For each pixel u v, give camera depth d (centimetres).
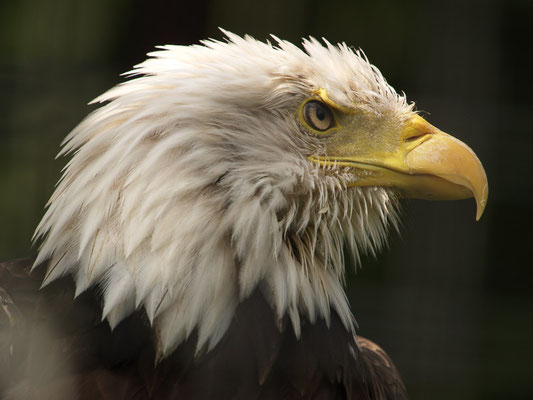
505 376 411
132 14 423
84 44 384
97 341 345
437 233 385
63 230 346
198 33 421
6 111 376
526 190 388
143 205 345
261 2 431
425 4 406
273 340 346
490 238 498
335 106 350
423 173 350
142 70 348
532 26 501
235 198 346
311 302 347
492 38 394
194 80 347
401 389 354
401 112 351
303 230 348
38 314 346
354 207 351
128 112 346
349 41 505
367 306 387
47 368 344
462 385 383
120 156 345
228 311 345
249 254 346
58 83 377
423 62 397
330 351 347
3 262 349
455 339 383
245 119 348
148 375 344
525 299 483
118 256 345
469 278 385
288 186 348
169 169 345
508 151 383
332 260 350
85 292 345
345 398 347
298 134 349
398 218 353
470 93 389
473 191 350
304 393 346
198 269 345
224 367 345
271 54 349
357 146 350
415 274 385
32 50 403
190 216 345
